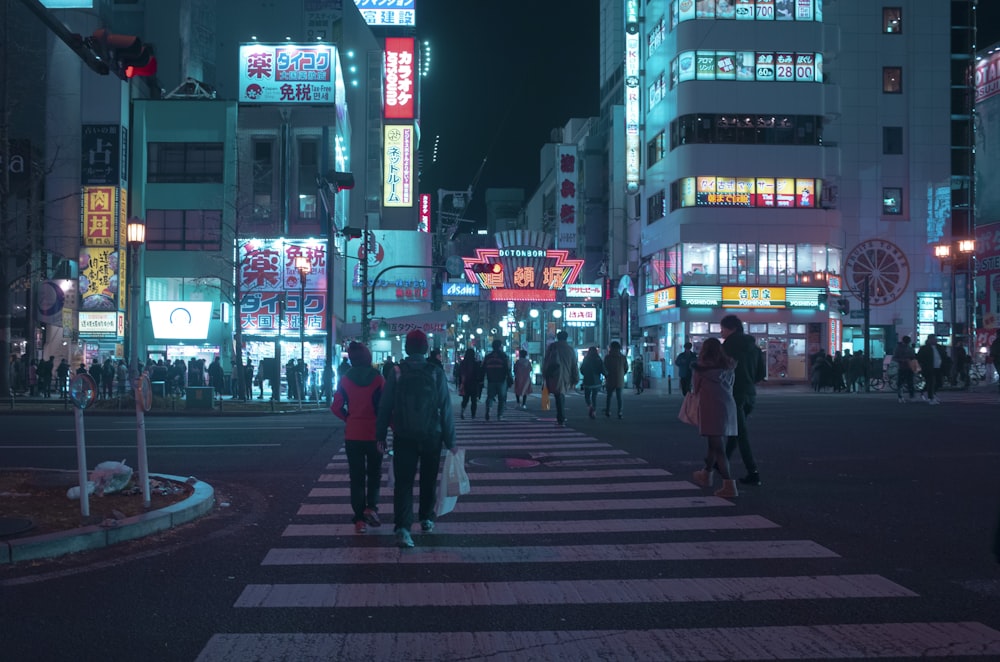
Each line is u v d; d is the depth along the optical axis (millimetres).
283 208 38438
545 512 8383
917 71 48719
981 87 50062
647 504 8773
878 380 37344
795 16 44188
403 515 6840
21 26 37125
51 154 36844
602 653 4445
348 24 50531
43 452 13375
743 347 9781
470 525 7770
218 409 24078
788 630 4797
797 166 43812
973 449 13234
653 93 49156
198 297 37656
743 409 9805
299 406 25562
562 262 48531
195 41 48094
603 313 49562
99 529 6863
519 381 25797
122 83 37219
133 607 5254
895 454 12641
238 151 37656
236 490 9773
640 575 6016
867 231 48312
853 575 5957
